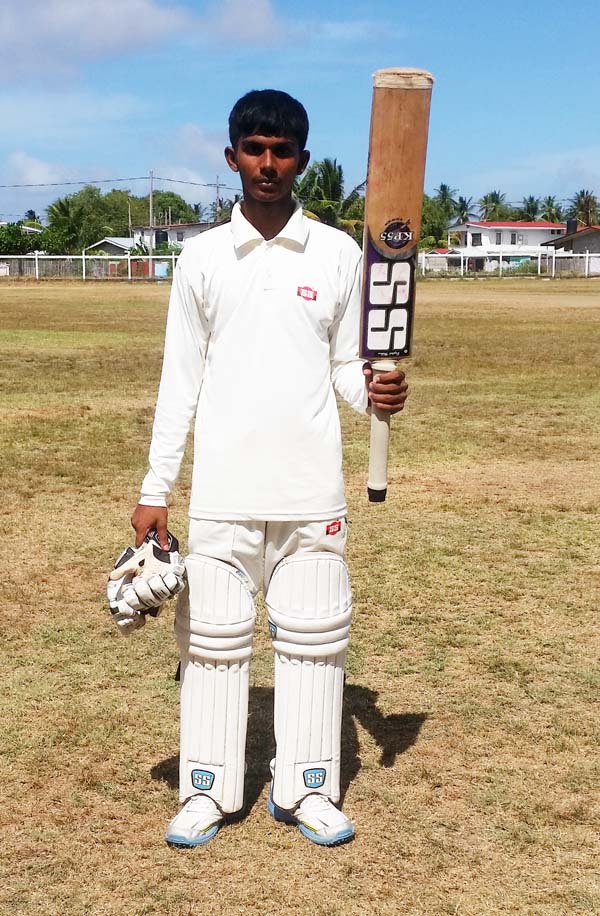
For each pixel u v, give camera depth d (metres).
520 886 2.75
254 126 2.67
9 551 5.75
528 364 15.64
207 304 2.83
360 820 3.07
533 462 8.38
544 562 5.64
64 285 51.16
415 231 2.74
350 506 6.88
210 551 2.88
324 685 2.93
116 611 2.78
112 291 43.38
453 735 3.62
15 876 2.77
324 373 2.87
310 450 2.84
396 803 3.16
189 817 2.94
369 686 4.03
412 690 4.00
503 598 5.06
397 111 2.66
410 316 2.79
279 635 2.90
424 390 12.76
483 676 4.13
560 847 2.93
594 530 6.30
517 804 3.16
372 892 2.71
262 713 3.81
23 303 33.25
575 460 8.46
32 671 4.12
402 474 7.91
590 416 10.65
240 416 2.82
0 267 58.81
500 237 94.38
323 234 2.86
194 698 2.94
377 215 2.72
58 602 4.93
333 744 2.98
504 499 7.10
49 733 3.59
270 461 2.83
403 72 2.64
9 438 9.16
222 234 2.83
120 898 2.68
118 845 2.93
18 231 69.69
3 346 17.98
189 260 2.83
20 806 3.12
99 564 5.54
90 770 3.34
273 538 2.90
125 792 3.21
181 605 2.93
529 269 67.44
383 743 3.55
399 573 5.44
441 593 5.12
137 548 2.89
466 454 8.71
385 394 2.80
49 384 12.99
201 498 2.88
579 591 5.17
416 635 4.57
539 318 26.56
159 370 14.63
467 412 10.98
